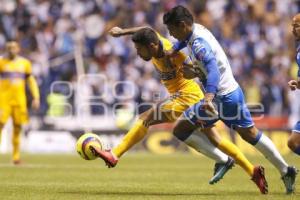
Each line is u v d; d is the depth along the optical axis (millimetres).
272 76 68938
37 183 28109
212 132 24422
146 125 24344
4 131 58625
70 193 23766
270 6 75688
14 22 71750
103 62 68438
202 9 74812
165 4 74188
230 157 24922
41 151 58938
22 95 42875
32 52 68625
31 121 59719
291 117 61812
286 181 23625
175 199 21766
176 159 48062
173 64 24438
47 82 65375
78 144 23422
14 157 42125
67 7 73000
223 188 26297
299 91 64500
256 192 24578
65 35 69500
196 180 30281
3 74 43000
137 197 22312
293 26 23000
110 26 71875
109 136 58469
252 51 71500
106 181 29531
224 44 71375
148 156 52406
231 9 75000
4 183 28000
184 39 23109
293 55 72000
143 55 23969
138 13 73312
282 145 58594
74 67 67125
